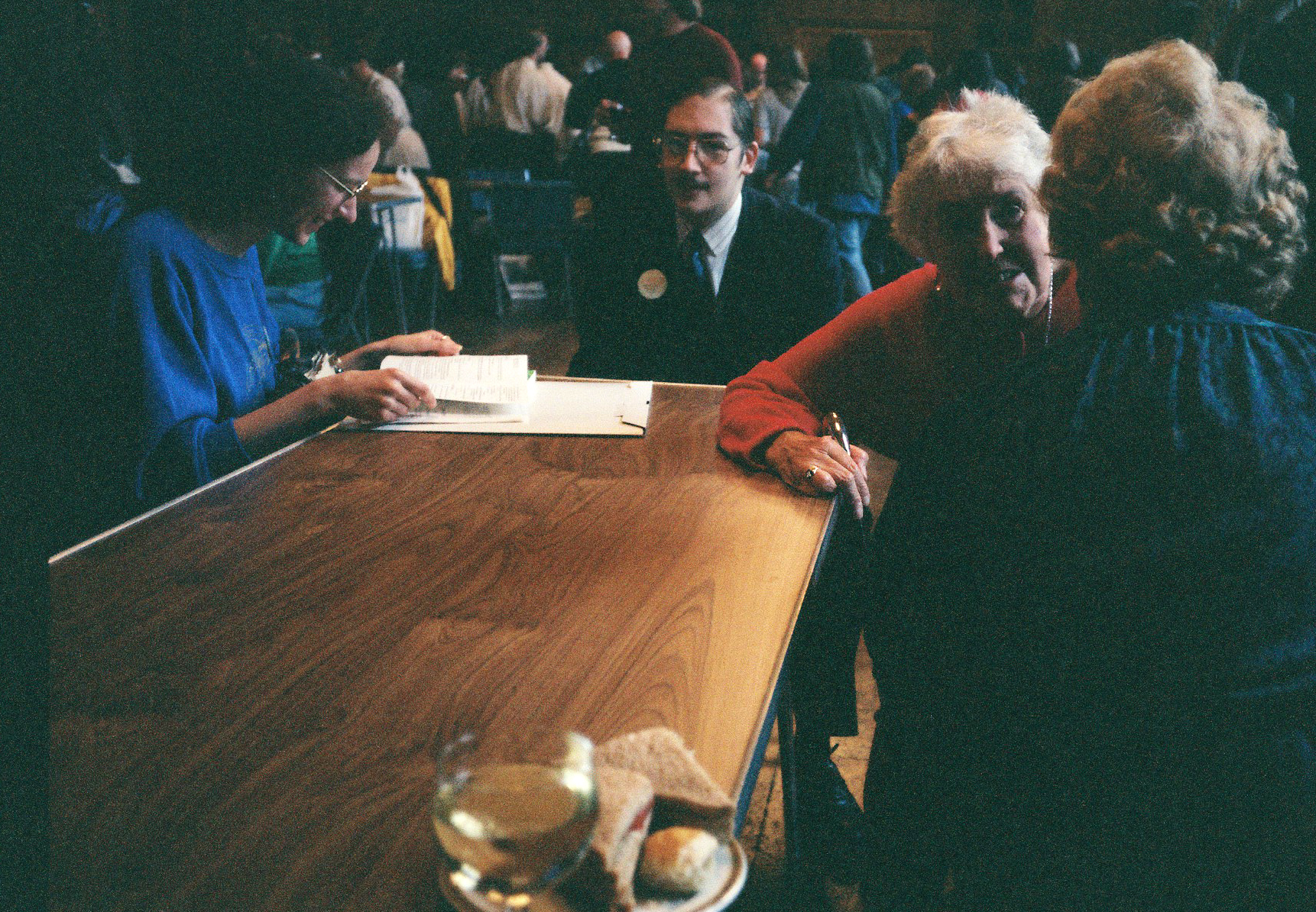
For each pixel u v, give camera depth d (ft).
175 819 2.46
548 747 2.12
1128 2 33.24
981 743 3.17
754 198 7.51
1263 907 2.82
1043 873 3.02
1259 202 3.14
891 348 5.61
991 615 3.16
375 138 6.12
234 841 2.39
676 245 7.40
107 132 6.71
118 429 5.38
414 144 21.93
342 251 16.37
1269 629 2.89
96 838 2.39
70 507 5.03
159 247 5.67
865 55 17.04
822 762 6.23
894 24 35.91
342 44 21.57
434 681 3.06
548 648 3.26
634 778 2.31
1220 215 3.14
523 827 1.99
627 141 17.29
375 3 34.83
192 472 5.49
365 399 5.60
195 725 2.85
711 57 8.38
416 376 6.19
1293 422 2.93
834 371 5.69
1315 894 2.78
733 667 3.15
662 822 2.39
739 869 2.29
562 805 2.02
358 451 5.32
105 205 5.65
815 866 6.23
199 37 11.15
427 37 34.91
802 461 4.83
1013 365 3.37
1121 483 2.95
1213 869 2.85
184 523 4.34
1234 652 2.88
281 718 2.88
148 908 2.18
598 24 36.52
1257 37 9.29
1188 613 2.89
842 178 17.08
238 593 3.67
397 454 5.27
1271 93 9.01
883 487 11.97
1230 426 2.90
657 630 3.39
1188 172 3.12
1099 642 2.97
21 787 1.81
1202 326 3.13
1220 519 2.87
